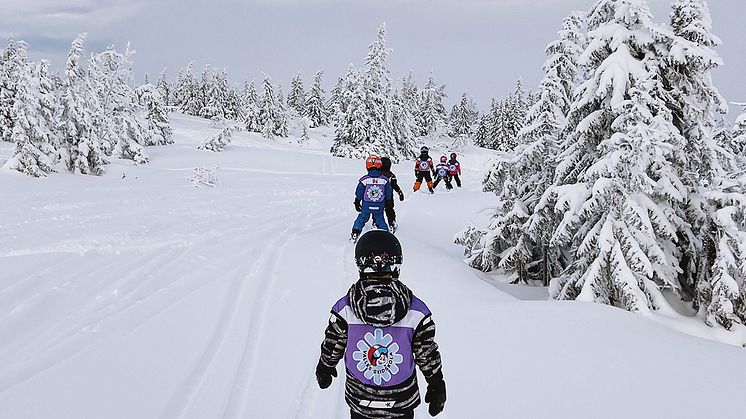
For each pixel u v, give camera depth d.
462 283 7.75
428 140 73.56
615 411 3.86
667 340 5.25
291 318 6.12
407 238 10.87
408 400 2.66
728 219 6.82
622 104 7.39
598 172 7.21
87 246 9.52
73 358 4.96
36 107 20.67
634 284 6.84
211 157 31.47
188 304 6.60
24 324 5.81
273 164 30.58
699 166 8.06
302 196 18.20
